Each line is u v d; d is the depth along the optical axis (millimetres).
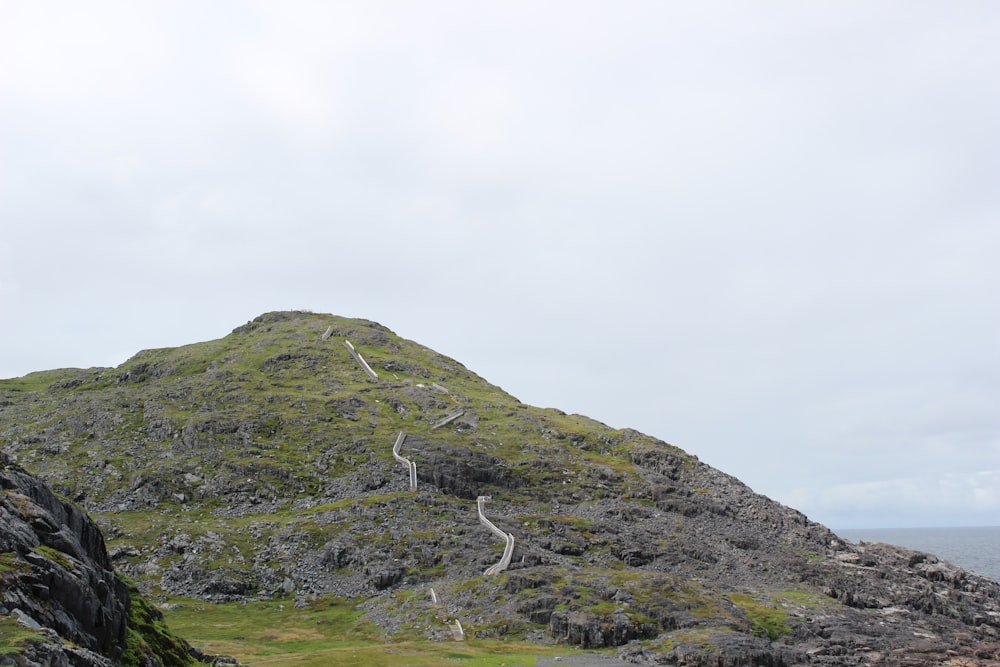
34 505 65562
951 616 170000
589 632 134875
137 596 81500
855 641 142875
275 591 169875
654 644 131625
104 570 72000
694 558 189750
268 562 180375
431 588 162750
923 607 172500
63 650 48406
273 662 113562
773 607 157125
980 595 184875
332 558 180125
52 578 56469
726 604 148750
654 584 152875
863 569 191875
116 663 62188
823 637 146000
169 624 147375
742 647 127000
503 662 117250
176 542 185375
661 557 187625
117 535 189000
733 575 182250
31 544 59875
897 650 141125
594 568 173375
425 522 193625
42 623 52375
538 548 181125
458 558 175875
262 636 141250
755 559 192625
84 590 59000
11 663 43469
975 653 141625
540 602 146125
